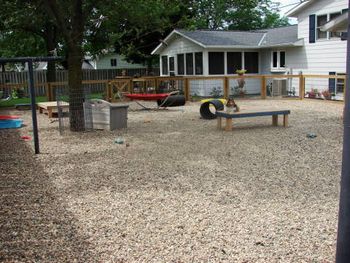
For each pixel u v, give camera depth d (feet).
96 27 50.39
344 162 8.25
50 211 15.43
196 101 58.59
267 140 28.22
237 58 65.92
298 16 60.29
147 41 78.13
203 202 16.03
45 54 81.05
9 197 17.17
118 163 22.79
